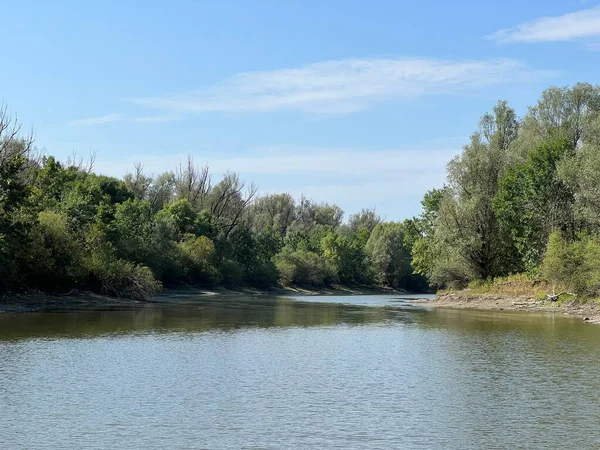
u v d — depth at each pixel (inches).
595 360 1357.0
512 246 3567.9
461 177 3602.4
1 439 748.6
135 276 3444.9
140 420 840.3
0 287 2662.4
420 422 847.7
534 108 3821.4
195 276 5088.6
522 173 3373.5
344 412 896.9
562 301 2974.9
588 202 2842.0
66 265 2957.7
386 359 1373.0
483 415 885.2
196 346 1535.4
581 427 826.2
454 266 3720.5
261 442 753.0
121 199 5113.2
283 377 1154.0
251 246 5979.3
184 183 6166.3
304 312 2827.3
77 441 745.6
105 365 1239.5
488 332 1925.4
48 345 1488.7
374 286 6855.3
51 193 3575.3
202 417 861.2
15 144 3649.1
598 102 3673.7
